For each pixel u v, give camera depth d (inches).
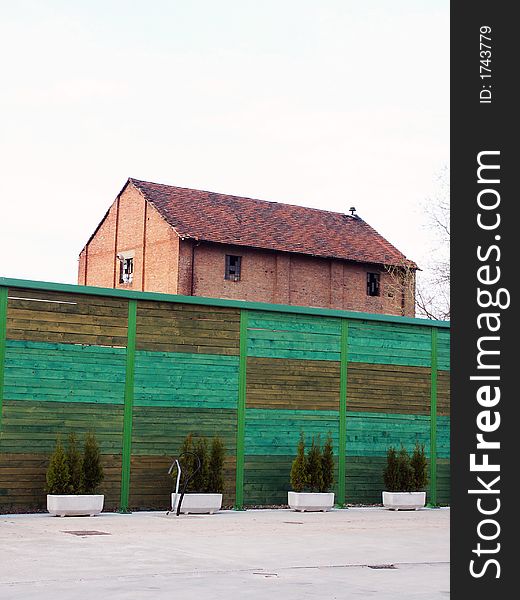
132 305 770.2
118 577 421.4
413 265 2150.6
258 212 2097.7
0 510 705.6
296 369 842.2
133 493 757.9
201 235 1900.8
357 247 2150.6
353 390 871.1
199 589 396.2
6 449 709.9
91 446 729.0
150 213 1982.0
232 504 801.6
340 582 428.5
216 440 782.5
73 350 741.9
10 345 716.7
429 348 919.0
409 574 461.1
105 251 2133.4
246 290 1957.4
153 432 770.8
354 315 876.6
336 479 853.8
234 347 813.9
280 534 619.5
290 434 835.4
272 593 391.2
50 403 729.6
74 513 703.7
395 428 892.0
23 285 722.2
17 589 387.5
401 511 844.0
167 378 780.6
